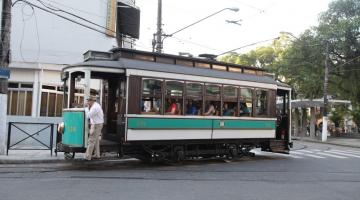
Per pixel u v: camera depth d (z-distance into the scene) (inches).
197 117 614.9
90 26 992.9
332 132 1822.1
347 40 1508.4
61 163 588.1
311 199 386.6
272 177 512.1
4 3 628.7
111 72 545.6
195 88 613.3
